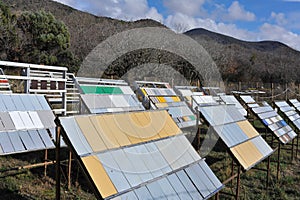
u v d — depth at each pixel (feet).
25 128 20.26
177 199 12.86
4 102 20.49
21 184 21.75
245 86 99.14
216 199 16.25
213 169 28.09
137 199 11.37
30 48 86.94
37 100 22.71
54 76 33.78
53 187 21.75
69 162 21.36
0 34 84.38
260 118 28.66
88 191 21.33
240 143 20.38
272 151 24.00
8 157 27.12
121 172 11.80
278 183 26.04
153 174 13.03
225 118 21.94
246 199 21.88
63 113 30.78
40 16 89.15
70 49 89.45
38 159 27.04
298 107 48.96
